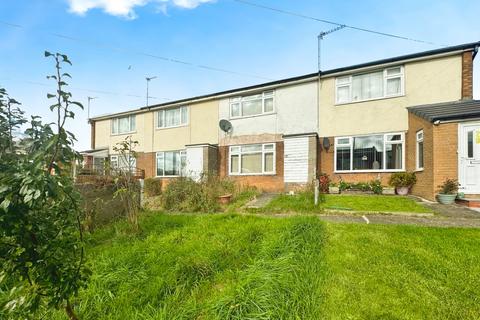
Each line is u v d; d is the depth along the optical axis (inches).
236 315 92.0
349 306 98.5
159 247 169.5
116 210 261.4
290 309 95.0
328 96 477.1
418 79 405.7
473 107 330.3
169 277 124.8
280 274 118.6
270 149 527.5
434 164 316.8
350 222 228.4
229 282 124.1
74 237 65.7
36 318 81.0
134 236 197.8
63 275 61.6
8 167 59.4
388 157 422.6
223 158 582.6
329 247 159.3
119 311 99.2
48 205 61.1
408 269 127.2
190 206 343.6
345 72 458.0
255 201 379.2
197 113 625.3
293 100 509.7
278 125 522.3
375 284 113.9
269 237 176.9
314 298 102.2
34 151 63.0
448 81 387.5
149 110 693.3
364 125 442.6
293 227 192.9
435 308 96.5
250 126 552.7
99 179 244.2
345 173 451.8
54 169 62.5
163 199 366.3
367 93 446.0
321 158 476.1
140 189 299.4
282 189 506.0
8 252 54.6
